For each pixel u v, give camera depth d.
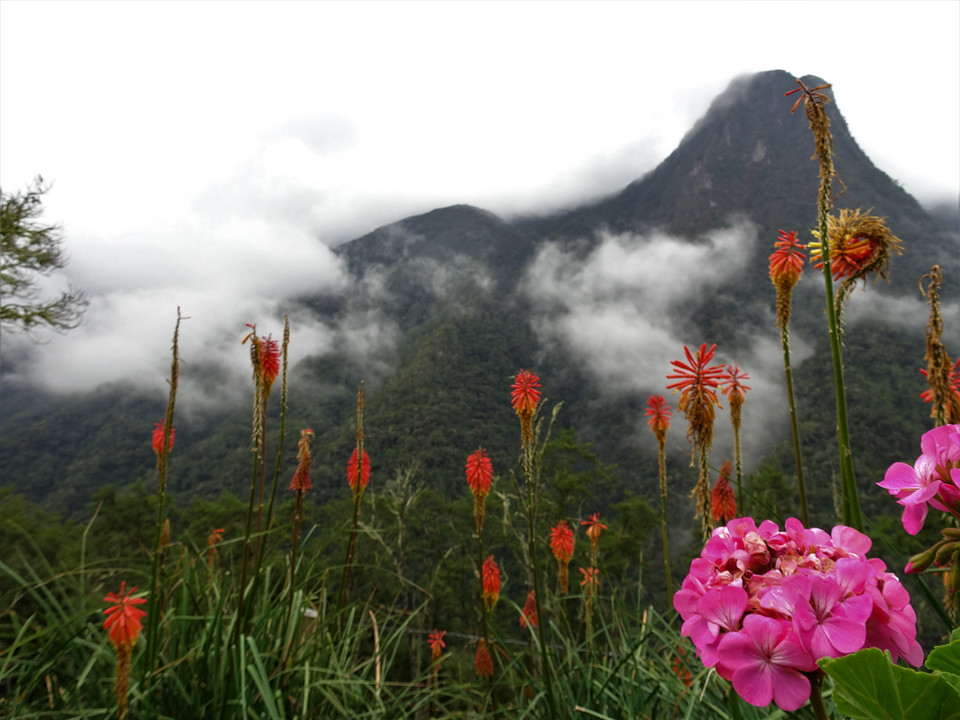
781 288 3.75
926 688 0.98
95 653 3.25
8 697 3.12
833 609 1.15
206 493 78.62
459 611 23.88
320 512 23.27
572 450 25.67
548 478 25.12
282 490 23.38
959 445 1.43
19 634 3.10
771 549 1.33
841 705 1.09
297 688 3.55
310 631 4.12
